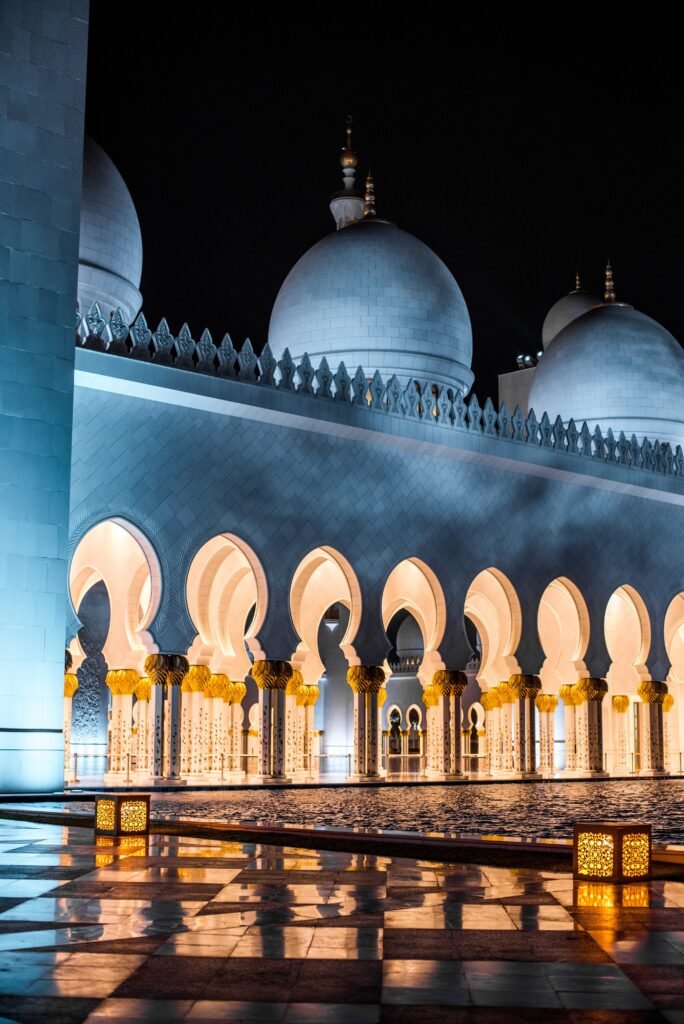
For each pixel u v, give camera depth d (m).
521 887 6.31
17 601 14.02
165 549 18.23
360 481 21.02
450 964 4.32
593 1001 3.78
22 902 5.71
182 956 4.43
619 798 16.28
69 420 14.67
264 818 12.11
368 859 7.64
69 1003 3.72
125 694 21.11
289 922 5.16
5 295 14.25
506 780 21.66
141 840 8.88
